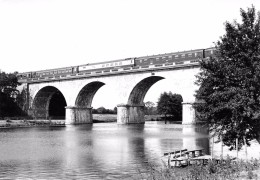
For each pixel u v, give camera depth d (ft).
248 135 72.18
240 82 66.90
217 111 70.59
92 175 66.69
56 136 160.66
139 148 110.63
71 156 92.94
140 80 237.86
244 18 68.23
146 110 597.11
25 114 316.60
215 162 58.39
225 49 70.03
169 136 154.81
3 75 315.17
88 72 276.41
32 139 145.18
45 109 330.95
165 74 221.66
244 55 65.41
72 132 188.14
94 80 267.80
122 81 249.75
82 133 180.14
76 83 281.54
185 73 210.38
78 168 74.33
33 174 68.08
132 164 79.15
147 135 161.89
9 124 249.34
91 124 289.12
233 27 69.00
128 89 245.86
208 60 72.64
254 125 68.54
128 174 67.36
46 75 324.80
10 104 322.34
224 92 66.80
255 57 64.80
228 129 75.05
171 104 339.16
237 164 57.21
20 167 75.97
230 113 71.31
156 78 238.68
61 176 66.13
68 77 284.41
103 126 251.19
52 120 312.71
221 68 68.59
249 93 64.18
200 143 123.44
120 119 247.29
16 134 174.19
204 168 56.75
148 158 88.58
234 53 68.64
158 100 363.15
